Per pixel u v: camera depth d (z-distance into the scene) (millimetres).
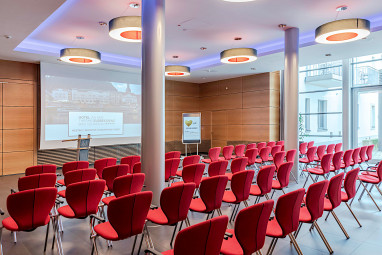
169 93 13750
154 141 4840
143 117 4902
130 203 2801
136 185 4012
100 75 10922
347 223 4453
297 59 7387
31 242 3826
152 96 4840
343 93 10508
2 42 7199
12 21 5766
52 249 3600
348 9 6191
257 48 9320
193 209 3760
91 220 3203
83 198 3436
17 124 9430
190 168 4887
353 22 5414
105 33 7559
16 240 3881
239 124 12875
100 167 5734
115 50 9398
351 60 10492
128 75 11719
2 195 6543
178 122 14094
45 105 9617
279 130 12180
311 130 11617
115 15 6340
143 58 4914
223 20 6766
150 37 4855
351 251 3496
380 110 9883
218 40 8391
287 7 6066
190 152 14531
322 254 3422
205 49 9414
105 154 11336
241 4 5887
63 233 4141
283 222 2812
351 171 3961
